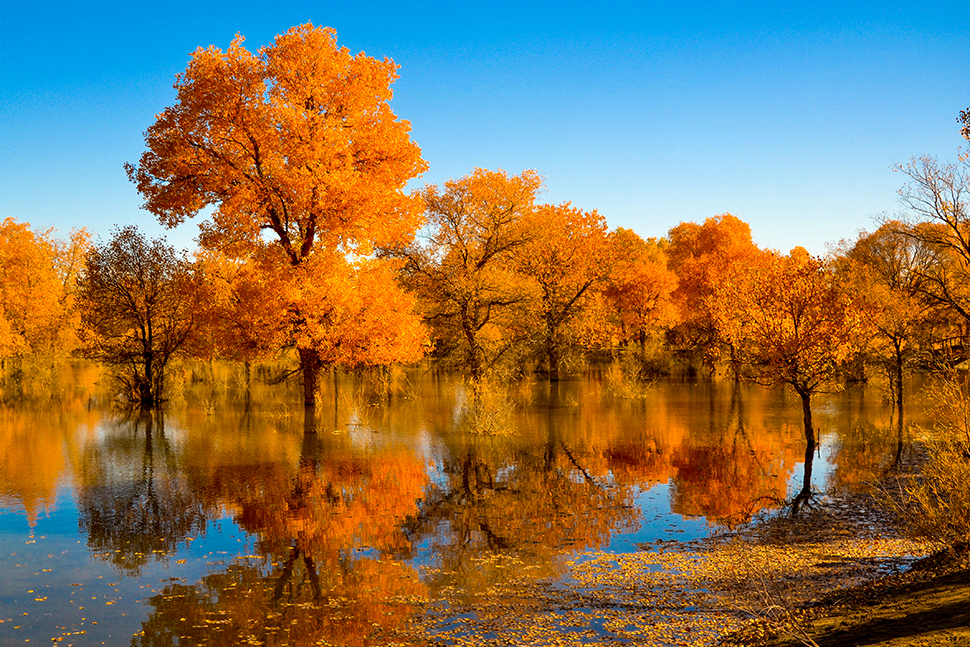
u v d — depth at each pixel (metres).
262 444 19.88
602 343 49.00
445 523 11.43
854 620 6.07
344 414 27.08
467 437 21.02
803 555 9.32
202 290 23.22
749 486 14.02
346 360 22.69
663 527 11.02
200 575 8.92
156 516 12.01
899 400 27.00
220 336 22.66
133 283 29.75
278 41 21.22
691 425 23.23
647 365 47.47
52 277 50.28
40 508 12.61
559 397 32.72
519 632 6.81
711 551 9.65
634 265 49.84
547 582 8.41
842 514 11.65
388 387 38.19
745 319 20.11
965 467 8.32
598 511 12.12
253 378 43.00
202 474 15.66
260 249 21.83
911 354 29.16
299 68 21.41
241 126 21.14
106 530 11.14
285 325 22.09
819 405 28.95
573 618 7.16
